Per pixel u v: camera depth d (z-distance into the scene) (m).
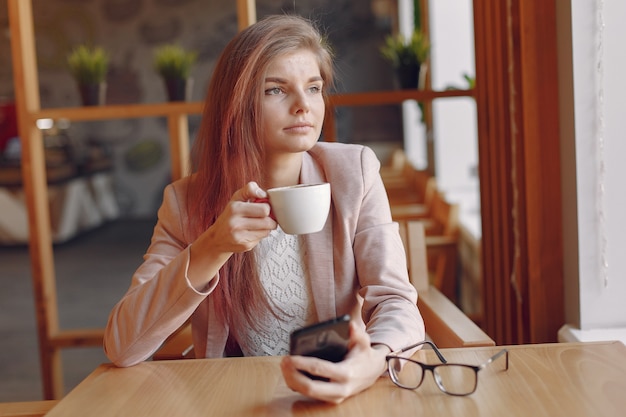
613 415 0.99
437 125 5.99
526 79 1.86
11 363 4.02
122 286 5.80
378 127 10.05
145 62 9.70
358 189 1.51
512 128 2.04
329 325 1.07
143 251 7.25
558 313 1.90
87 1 9.62
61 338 2.90
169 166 9.78
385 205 1.56
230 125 1.46
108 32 9.66
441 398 1.08
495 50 2.26
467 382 1.14
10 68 9.64
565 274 1.88
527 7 1.85
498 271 2.33
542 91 1.86
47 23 9.62
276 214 1.17
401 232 1.97
